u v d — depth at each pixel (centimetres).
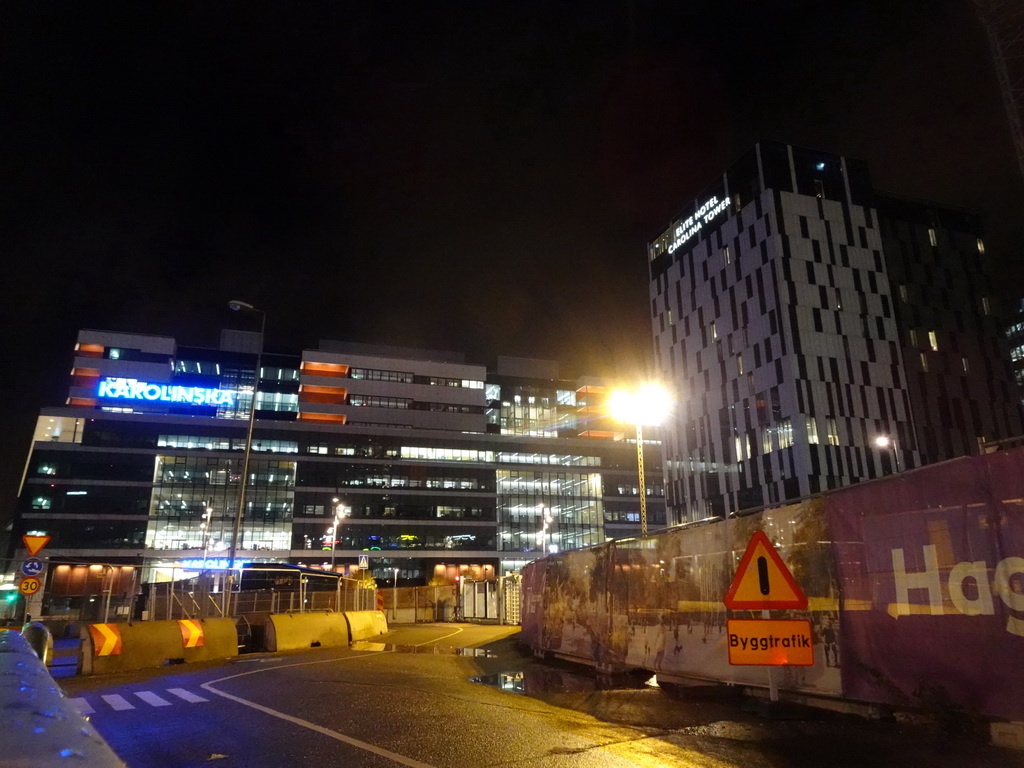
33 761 160
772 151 6731
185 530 8462
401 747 721
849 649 812
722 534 1029
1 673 343
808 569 881
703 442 7125
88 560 7894
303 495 9169
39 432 8406
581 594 1494
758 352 6519
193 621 1788
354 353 10969
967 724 682
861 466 6047
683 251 7812
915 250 7000
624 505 10681
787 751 669
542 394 11694
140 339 9756
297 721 876
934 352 6694
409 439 9944
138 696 1129
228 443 9056
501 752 693
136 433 8650
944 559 716
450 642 2300
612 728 805
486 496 10006
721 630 1005
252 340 10938
